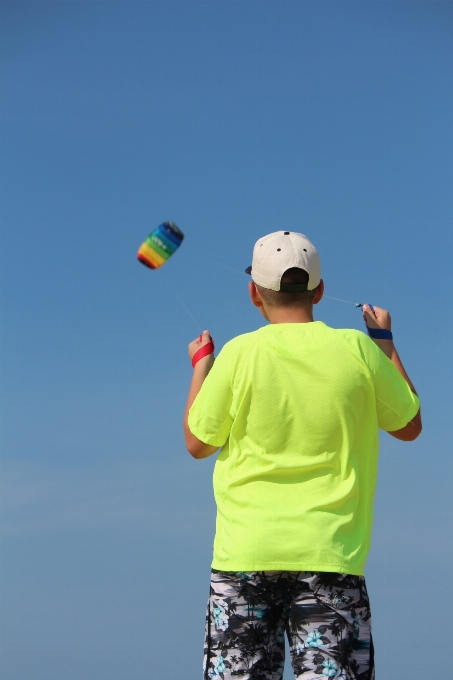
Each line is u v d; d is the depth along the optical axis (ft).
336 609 8.98
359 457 9.57
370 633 9.24
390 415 9.82
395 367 10.05
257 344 9.69
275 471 9.30
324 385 9.42
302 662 8.94
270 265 10.07
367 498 9.53
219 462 9.78
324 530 9.06
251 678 9.15
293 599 9.12
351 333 9.86
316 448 9.33
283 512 9.14
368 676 9.08
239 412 9.54
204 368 10.69
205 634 9.53
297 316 10.10
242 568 9.11
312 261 10.12
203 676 9.49
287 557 9.00
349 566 9.04
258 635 9.19
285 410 9.38
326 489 9.25
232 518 9.35
